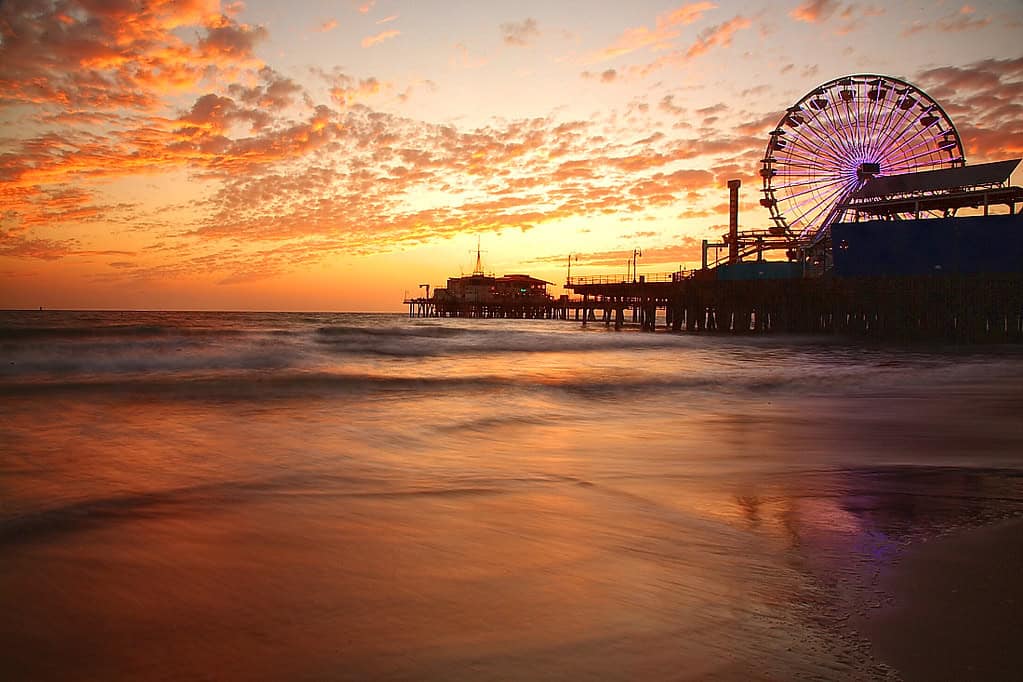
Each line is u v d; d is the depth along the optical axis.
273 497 5.62
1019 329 43.09
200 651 2.85
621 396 15.14
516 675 2.64
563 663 2.74
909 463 7.53
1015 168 46.06
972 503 5.66
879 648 2.89
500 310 121.19
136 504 5.30
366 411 11.48
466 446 8.54
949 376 20.11
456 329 58.50
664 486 6.27
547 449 8.42
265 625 3.10
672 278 65.06
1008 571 3.91
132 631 3.04
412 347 33.00
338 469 6.86
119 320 73.50
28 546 4.21
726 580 3.75
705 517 5.16
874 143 56.38
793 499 5.77
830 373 20.92
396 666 2.71
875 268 49.22
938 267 47.19
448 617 3.19
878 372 21.34
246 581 3.66
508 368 22.78
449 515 5.13
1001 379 19.27
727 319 56.88
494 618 3.19
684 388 16.88
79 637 2.98
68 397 12.33
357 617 3.20
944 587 3.64
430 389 15.30
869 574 3.87
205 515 5.02
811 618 3.21
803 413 12.34
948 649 2.88
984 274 44.19
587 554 4.20
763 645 2.91
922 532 4.77
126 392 13.12
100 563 3.93
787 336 51.44
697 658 2.79
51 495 5.53
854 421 11.24
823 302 50.75
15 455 7.20
